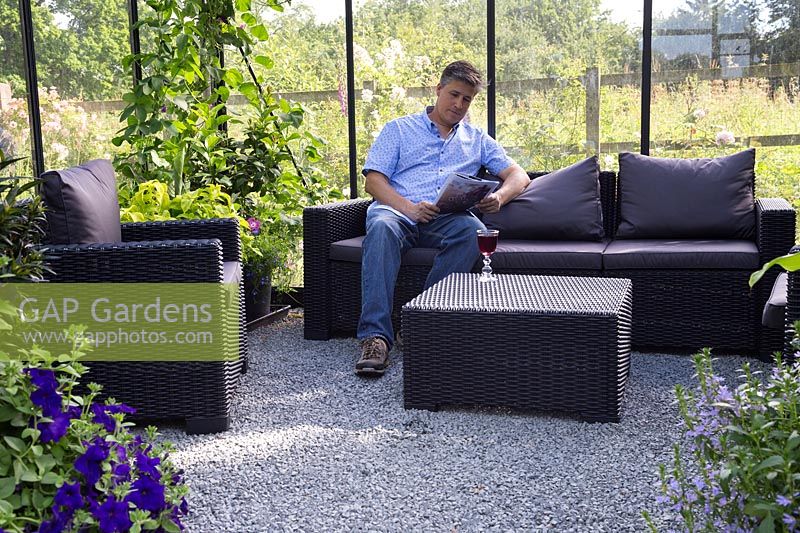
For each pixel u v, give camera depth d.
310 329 4.00
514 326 2.80
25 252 1.89
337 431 2.73
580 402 2.78
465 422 2.81
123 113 4.27
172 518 1.74
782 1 4.15
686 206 3.90
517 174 4.11
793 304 2.69
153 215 3.84
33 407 1.57
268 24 4.73
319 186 4.64
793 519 1.33
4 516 1.37
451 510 2.15
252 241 4.20
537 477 2.34
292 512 2.14
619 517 2.08
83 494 1.59
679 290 3.59
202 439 2.68
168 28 4.32
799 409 1.52
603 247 3.77
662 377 3.28
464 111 4.06
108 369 2.67
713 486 1.62
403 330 2.92
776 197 4.25
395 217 3.76
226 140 4.56
